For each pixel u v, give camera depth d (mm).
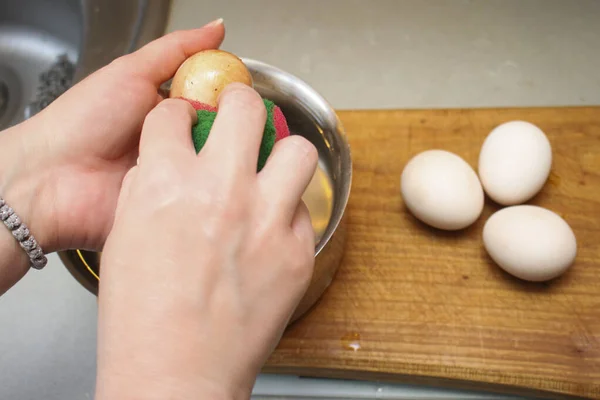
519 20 591
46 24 666
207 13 620
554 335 427
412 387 445
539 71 562
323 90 570
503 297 441
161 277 285
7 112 644
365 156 505
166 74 418
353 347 433
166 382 272
